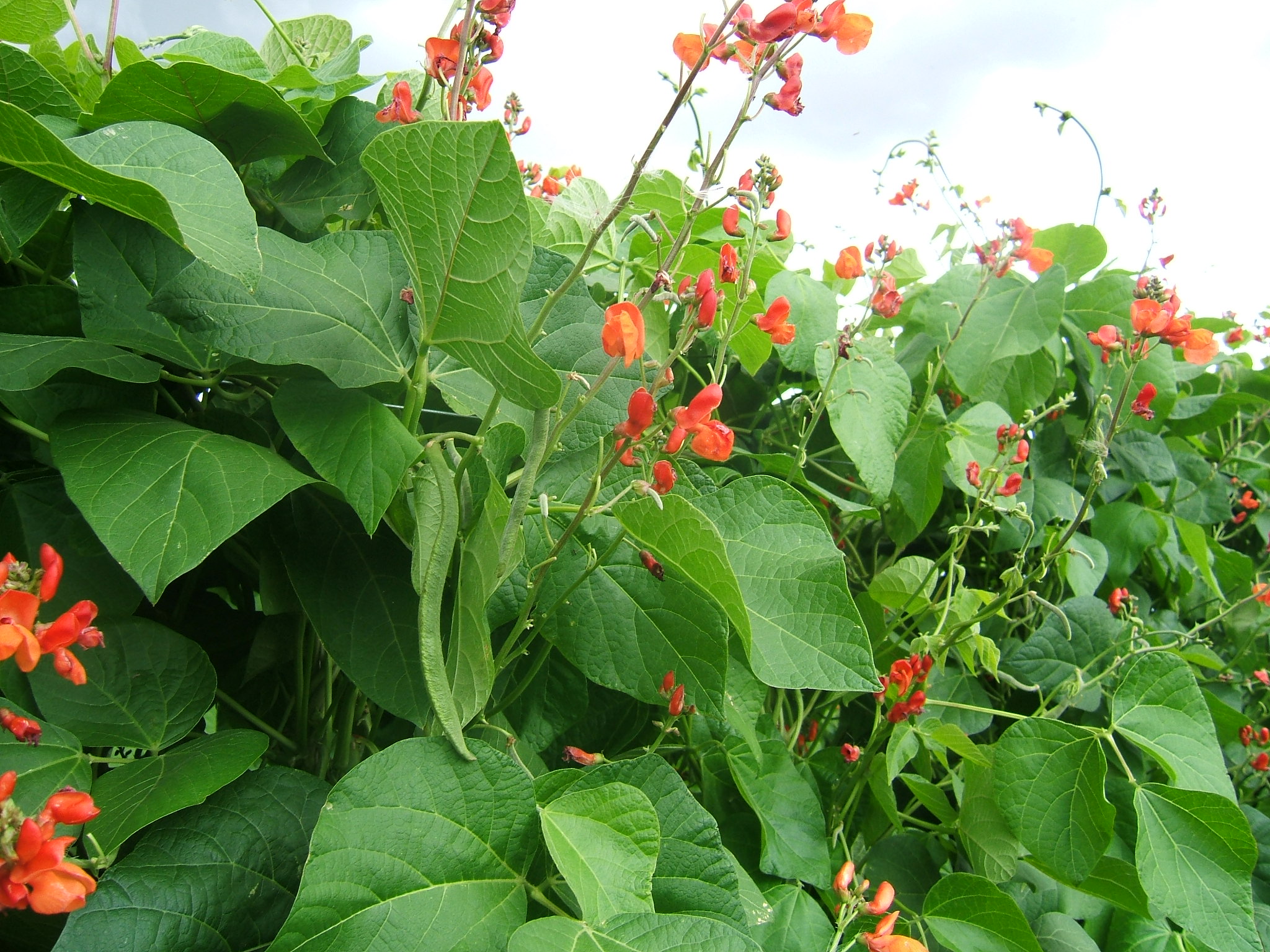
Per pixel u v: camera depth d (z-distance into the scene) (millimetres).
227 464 476
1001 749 737
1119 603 905
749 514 645
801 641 597
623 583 623
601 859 496
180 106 571
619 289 795
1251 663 1155
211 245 463
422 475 507
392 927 454
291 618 618
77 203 528
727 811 744
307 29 914
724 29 481
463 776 493
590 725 730
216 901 477
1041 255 902
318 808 519
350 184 634
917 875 808
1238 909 675
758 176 617
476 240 462
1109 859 749
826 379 837
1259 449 1475
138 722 513
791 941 674
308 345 512
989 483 817
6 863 381
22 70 543
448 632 564
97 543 537
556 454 634
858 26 502
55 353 485
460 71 524
